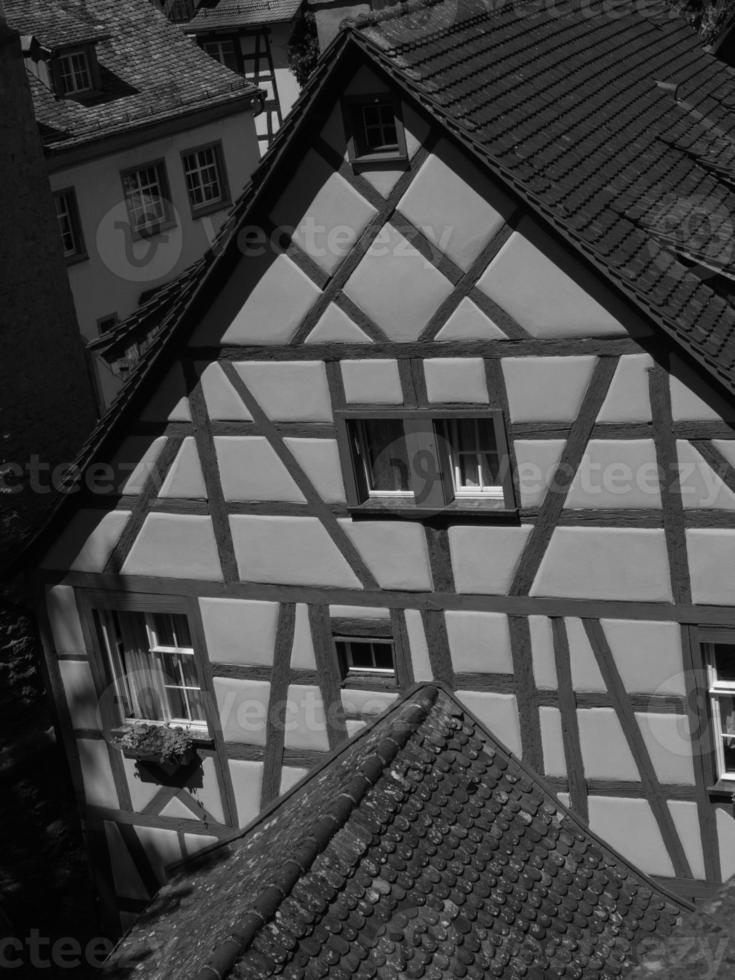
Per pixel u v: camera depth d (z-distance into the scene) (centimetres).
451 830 1033
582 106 1373
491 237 1154
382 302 1203
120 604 1392
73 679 1447
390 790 1040
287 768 1375
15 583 1514
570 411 1173
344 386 1239
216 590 1348
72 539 1388
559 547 1213
